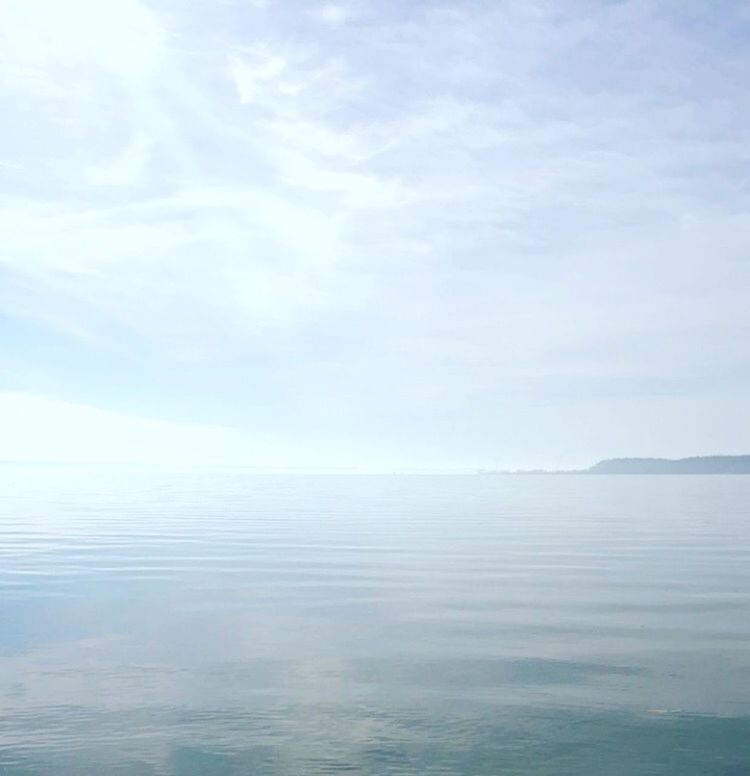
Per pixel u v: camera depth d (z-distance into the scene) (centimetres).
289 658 840
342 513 3006
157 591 1240
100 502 3512
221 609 1098
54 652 866
